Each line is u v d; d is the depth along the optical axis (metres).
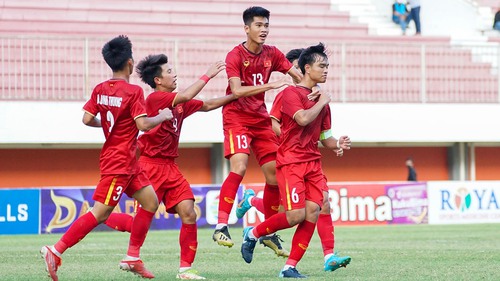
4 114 55.75
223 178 60.41
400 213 54.78
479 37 69.44
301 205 20.81
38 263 27.28
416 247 33.69
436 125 61.91
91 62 58.50
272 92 58.53
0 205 48.56
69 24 62.38
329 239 22.28
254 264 26.06
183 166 60.72
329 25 67.25
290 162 20.89
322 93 20.62
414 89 63.47
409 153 64.38
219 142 59.19
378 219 54.28
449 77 64.00
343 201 53.75
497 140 62.88
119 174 19.53
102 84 19.64
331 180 63.03
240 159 23.70
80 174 58.88
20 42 58.28
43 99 56.31
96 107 19.78
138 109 19.22
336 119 60.38
